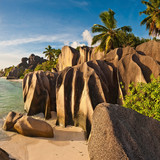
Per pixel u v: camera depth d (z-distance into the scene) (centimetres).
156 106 493
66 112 909
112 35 1611
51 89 1215
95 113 353
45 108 1129
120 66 842
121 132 292
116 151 269
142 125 324
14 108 1385
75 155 572
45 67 5212
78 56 2114
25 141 697
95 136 317
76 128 839
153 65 743
